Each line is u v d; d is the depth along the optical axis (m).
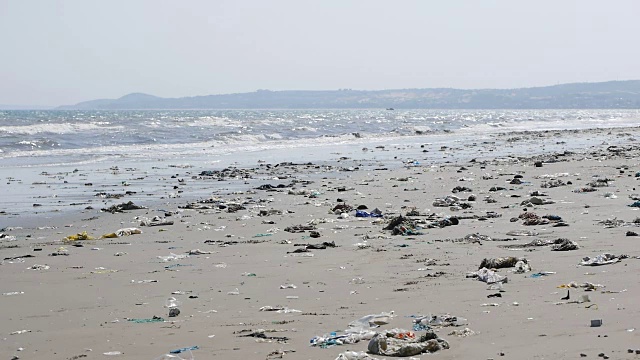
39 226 16.20
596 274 9.45
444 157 36.31
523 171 26.53
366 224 15.51
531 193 19.58
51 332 7.53
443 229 14.38
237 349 6.61
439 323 7.23
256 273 10.63
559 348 6.14
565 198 18.41
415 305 8.21
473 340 6.54
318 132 67.12
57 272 10.95
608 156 32.31
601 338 6.38
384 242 13.07
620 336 6.41
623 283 8.79
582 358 5.82
